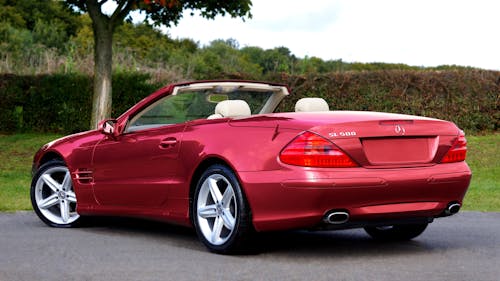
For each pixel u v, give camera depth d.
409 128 6.16
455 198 6.34
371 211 5.94
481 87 20.12
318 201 5.82
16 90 20.42
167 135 7.03
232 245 6.25
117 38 40.72
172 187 6.91
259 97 7.64
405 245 6.99
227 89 7.40
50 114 20.50
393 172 5.98
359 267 5.83
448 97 20.05
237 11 16.62
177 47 42.62
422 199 6.15
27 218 9.02
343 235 7.68
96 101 16.28
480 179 15.23
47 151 8.45
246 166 6.10
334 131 5.90
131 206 7.49
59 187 8.30
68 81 20.33
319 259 6.19
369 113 6.48
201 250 6.67
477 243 7.12
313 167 5.85
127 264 5.98
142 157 7.28
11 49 34.41
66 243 7.08
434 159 6.26
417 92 20.02
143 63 25.64
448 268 5.80
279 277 5.45
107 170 7.71
